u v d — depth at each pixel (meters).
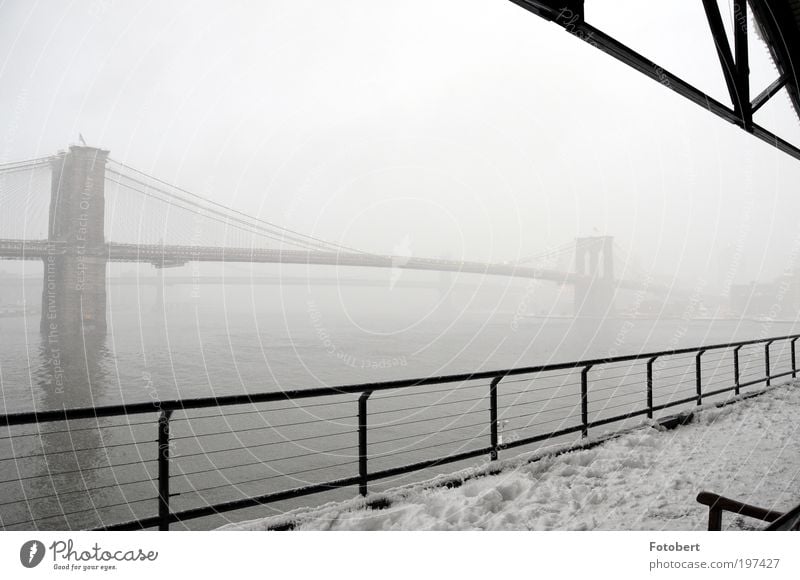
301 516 2.67
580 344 49.38
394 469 3.02
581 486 3.24
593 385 27.12
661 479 3.39
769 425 4.82
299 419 22.89
